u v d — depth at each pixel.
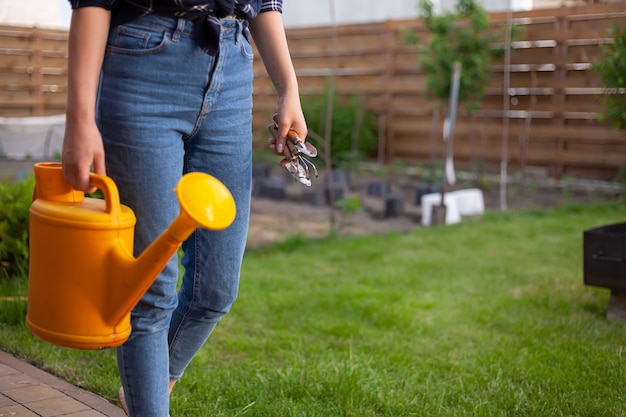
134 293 1.62
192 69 1.78
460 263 5.40
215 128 1.90
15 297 3.69
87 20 1.66
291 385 2.88
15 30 9.48
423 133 11.39
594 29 9.55
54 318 1.65
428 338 3.64
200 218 1.49
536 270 5.16
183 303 2.06
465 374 3.11
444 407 2.74
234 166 1.95
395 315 3.95
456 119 10.89
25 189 4.21
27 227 4.12
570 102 9.89
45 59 9.78
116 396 2.69
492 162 10.66
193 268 2.01
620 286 3.81
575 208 7.91
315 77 12.22
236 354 3.35
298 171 2.01
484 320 3.93
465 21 10.05
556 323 3.86
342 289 4.57
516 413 2.69
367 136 11.41
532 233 6.57
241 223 2.00
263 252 5.85
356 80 11.84
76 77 1.65
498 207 8.46
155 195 1.79
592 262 3.89
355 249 5.92
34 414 2.49
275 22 2.04
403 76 11.49
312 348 3.43
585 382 2.96
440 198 7.46
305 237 6.28
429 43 10.32
